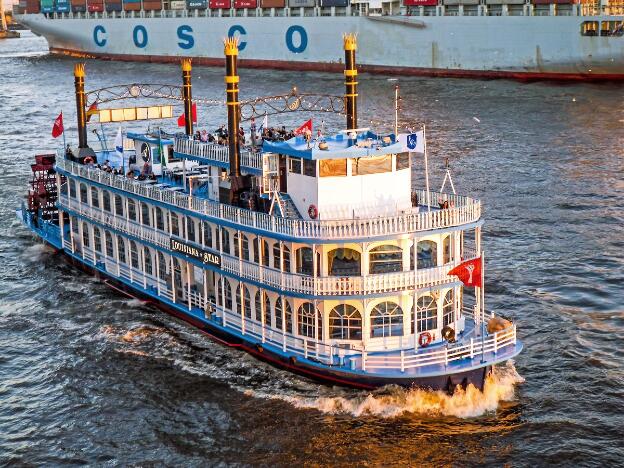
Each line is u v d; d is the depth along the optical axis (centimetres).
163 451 4291
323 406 4575
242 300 5081
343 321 4650
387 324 4659
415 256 4575
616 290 6294
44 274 6781
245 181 5312
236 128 5353
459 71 19338
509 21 18188
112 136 12294
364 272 4588
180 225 5547
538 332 5591
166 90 18238
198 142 5762
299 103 7312
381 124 13125
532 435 4356
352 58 6366
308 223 4522
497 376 4928
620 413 4581
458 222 4678
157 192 5678
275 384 4816
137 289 6059
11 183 9956
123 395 4822
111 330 5641
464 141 11744
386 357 4538
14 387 4972
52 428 4534
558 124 12769
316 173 4656
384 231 4528
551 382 4906
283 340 4831
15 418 4641
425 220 4581
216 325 5297
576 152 10906
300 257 4688
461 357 4531
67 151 7169
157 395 4803
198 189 5894
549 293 6259
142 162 6762
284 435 4372
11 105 16600
